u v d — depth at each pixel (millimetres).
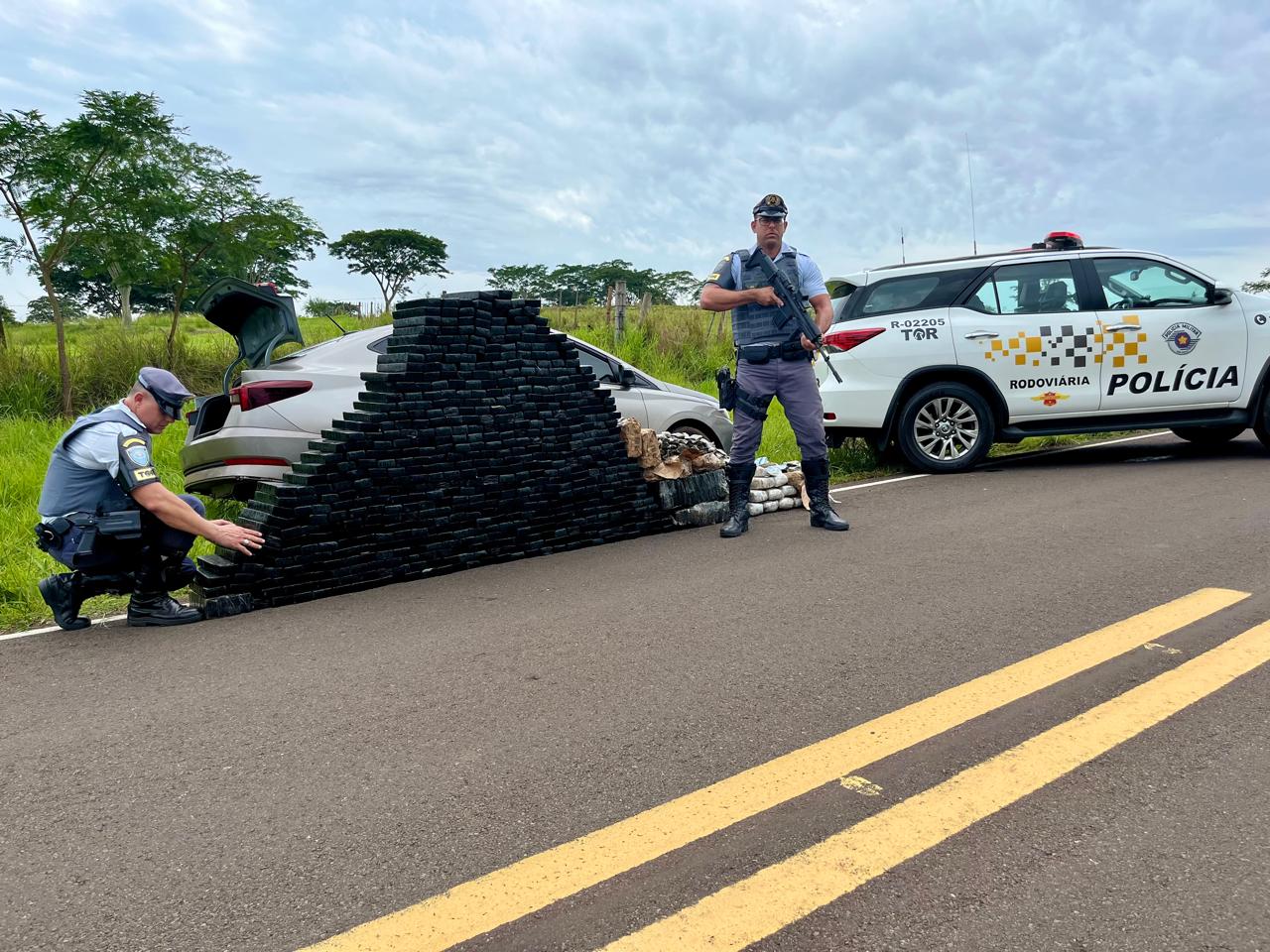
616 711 3057
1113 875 2064
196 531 4332
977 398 8031
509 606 4441
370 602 4676
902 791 2453
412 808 2471
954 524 5840
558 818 2387
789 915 1957
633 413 7387
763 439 9836
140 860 2275
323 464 4754
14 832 2441
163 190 12094
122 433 4289
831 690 3156
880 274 8328
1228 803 2346
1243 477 7078
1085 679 3154
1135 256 8203
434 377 5129
